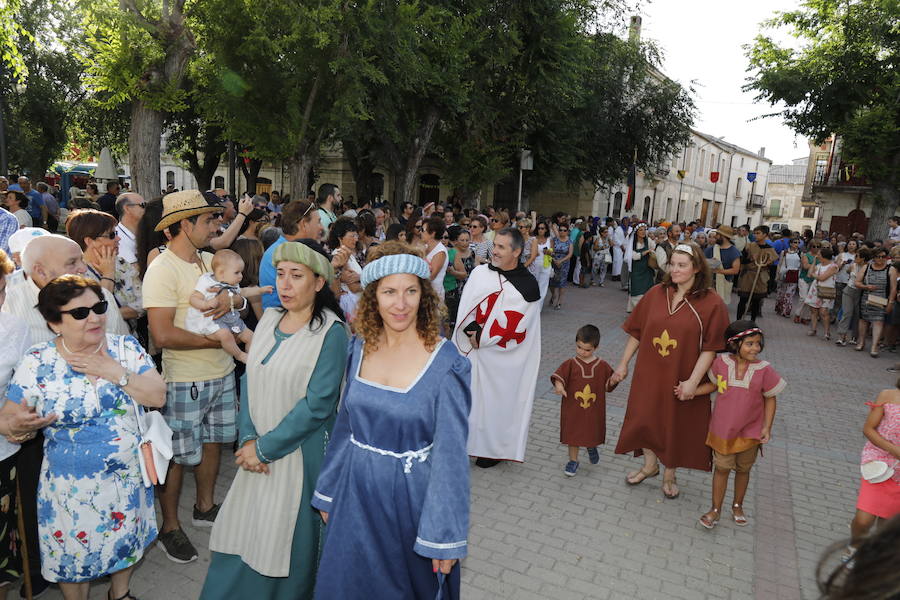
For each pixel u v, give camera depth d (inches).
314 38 395.9
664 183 1409.9
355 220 231.6
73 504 95.0
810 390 299.6
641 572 133.8
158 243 138.4
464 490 76.5
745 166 1968.5
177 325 122.8
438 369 79.0
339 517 81.9
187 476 170.6
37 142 1052.5
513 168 806.5
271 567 93.8
